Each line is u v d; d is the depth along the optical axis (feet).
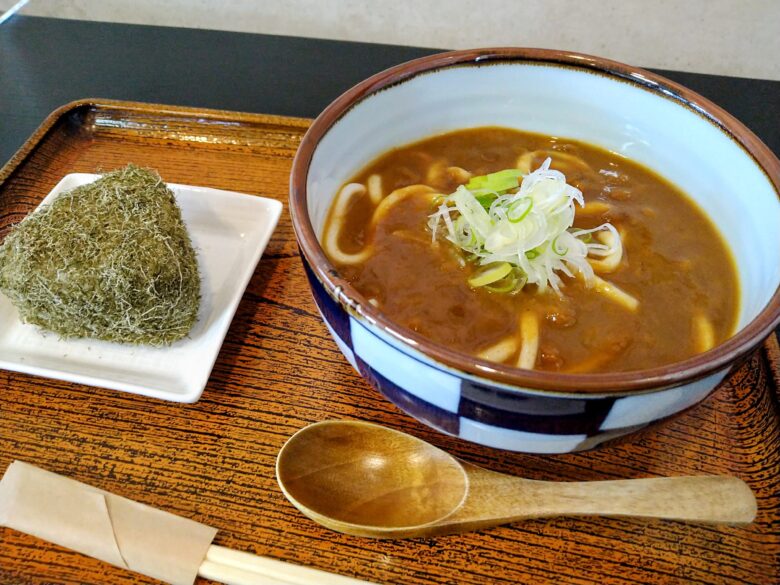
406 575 0.70
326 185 0.89
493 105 1.06
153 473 0.78
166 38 1.81
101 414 0.85
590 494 0.73
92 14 2.09
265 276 1.03
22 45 1.76
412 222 0.94
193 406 0.86
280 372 0.90
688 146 0.96
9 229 1.07
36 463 0.79
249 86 1.63
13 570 0.69
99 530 0.70
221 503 0.76
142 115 1.29
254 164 1.23
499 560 0.71
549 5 1.87
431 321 0.81
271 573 0.68
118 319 0.90
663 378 0.58
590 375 0.58
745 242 0.87
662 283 0.87
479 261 0.87
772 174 0.82
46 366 0.90
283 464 0.76
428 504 0.74
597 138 1.07
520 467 0.80
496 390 0.60
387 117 0.99
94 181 1.06
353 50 1.79
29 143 1.21
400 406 0.74
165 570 0.68
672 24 1.88
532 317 0.82
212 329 0.94
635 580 0.70
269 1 1.97
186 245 0.99
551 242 0.86
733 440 0.83
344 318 0.67
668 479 0.74
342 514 0.73
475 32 1.97
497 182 0.93
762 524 0.75
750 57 1.93
